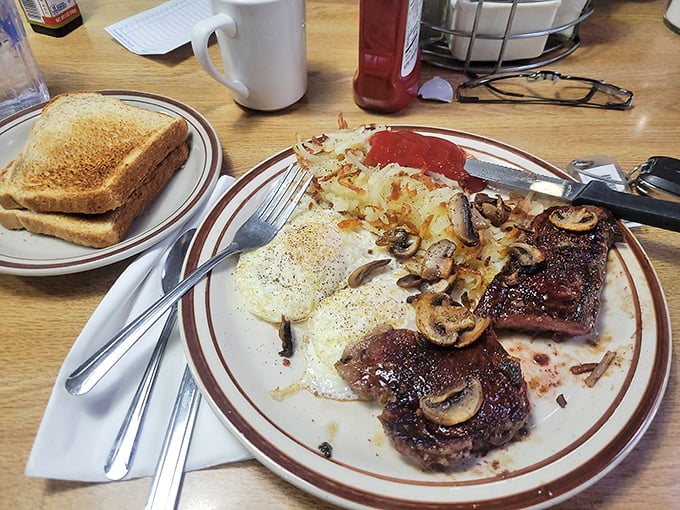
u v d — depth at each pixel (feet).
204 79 1.49
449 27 1.48
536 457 0.71
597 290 0.88
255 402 0.76
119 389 0.80
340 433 0.75
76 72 1.51
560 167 1.21
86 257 0.94
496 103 1.40
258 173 1.10
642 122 1.33
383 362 0.79
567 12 1.49
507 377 0.75
